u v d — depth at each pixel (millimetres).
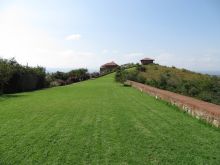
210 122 10141
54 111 14359
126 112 13820
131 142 8227
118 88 32656
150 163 6453
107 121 11492
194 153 7148
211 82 18734
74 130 9859
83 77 61906
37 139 8672
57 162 6582
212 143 8039
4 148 7746
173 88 22016
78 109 15039
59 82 48625
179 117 12250
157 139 8539
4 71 27609
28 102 18656
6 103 18109
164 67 65750
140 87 28297
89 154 7145
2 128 10297
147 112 13734
